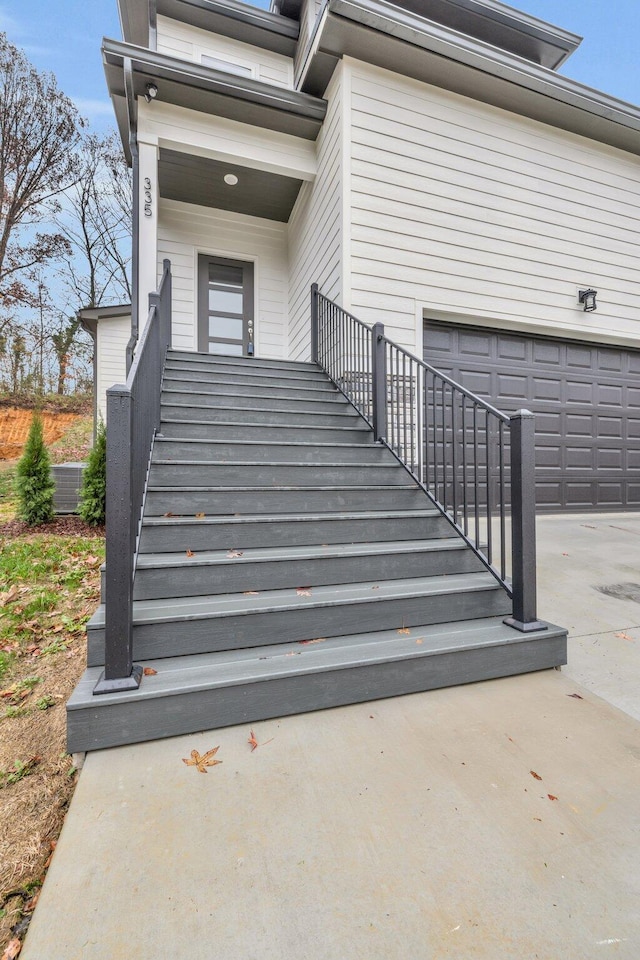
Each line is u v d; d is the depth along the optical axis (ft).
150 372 9.46
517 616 7.43
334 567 8.04
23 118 46.44
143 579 7.07
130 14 20.68
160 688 5.35
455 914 3.36
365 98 15.57
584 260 19.03
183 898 3.45
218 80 15.70
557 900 3.48
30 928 3.23
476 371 18.06
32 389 50.55
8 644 8.50
